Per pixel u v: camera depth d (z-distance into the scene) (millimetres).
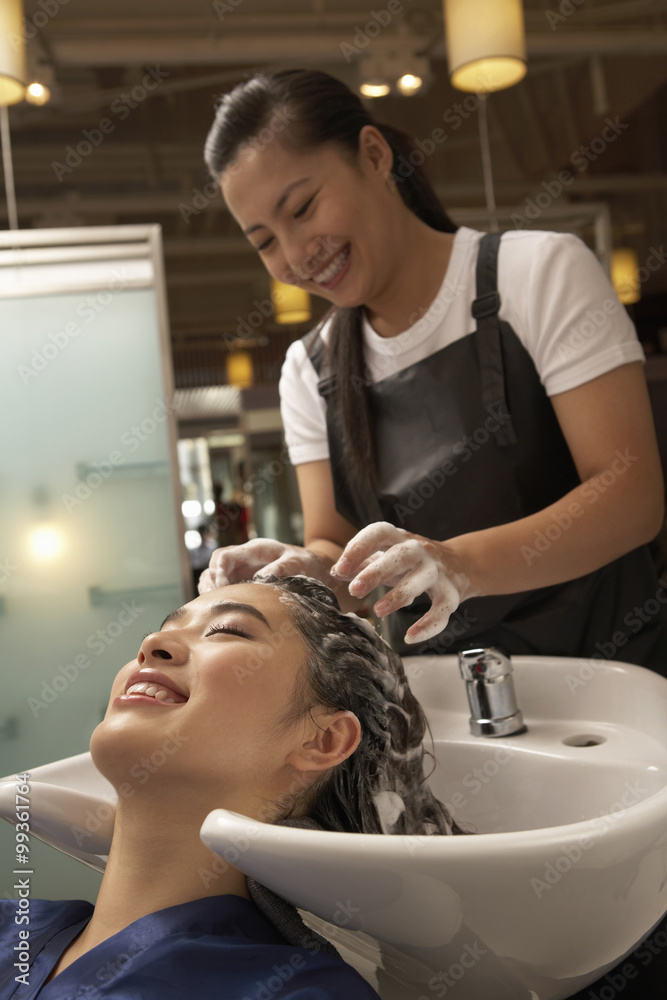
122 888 668
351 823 760
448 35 2162
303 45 2633
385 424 1054
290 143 920
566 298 910
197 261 3102
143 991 572
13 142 2727
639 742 800
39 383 1912
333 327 1091
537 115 2826
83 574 1910
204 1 2566
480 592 783
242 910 652
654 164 3049
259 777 672
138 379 1934
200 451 3020
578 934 538
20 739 1865
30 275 1894
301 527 3021
